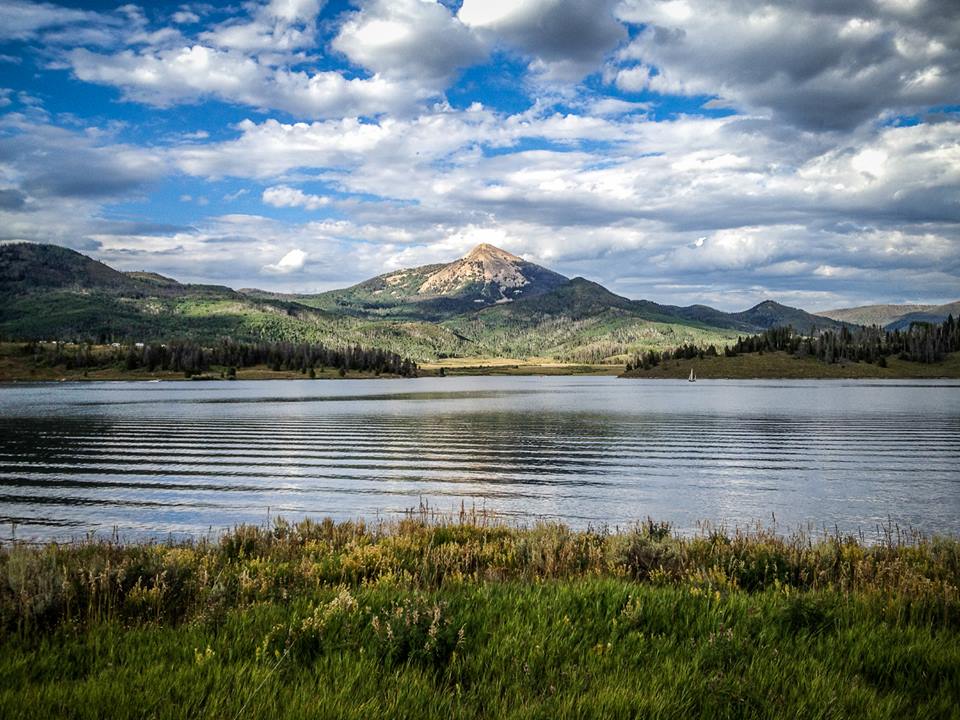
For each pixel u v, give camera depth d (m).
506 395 142.62
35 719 3.81
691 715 4.19
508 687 4.46
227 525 22.81
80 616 6.07
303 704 4.01
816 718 4.10
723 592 7.35
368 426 68.62
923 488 30.36
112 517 24.36
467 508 26.02
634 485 31.80
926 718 4.25
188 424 70.25
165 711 3.91
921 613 6.50
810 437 54.88
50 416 79.94
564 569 9.48
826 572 9.05
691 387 176.50
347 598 6.00
